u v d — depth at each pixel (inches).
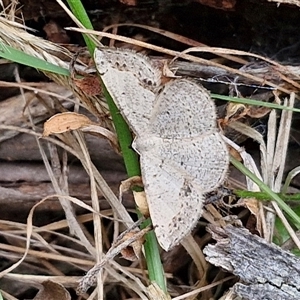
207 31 4.5
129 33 4.7
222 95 4.1
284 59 4.4
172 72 3.9
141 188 3.6
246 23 4.3
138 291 4.0
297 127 4.5
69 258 4.4
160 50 3.9
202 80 4.2
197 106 3.4
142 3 4.3
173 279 4.6
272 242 3.9
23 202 4.6
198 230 4.6
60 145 4.3
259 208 3.9
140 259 4.1
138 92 3.3
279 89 4.1
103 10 4.5
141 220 3.6
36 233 4.5
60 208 4.7
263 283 3.5
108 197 4.1
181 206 3.3
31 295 4.7
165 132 3.4
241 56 4.6
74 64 3.9
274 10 4.1
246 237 3.6
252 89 4.3
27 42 3.9
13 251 4.7
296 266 3.5
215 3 4.1
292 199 4.0
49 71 3.8
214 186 3.4
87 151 4.1
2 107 4.5
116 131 3.7
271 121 4.2
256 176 3.8
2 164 4.6
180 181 3.4
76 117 3.7
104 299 4.6
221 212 4.2
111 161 4.6
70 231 4.4
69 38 4.7
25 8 4.6
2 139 4.5
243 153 4.0
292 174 4.2
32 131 4.4
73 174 4.6
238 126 4.2
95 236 4.0
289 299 3.4
